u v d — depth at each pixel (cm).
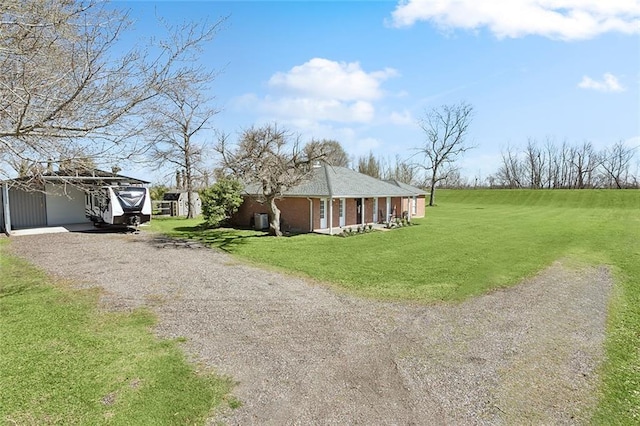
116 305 774
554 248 1546
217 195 2133
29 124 502
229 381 473
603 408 422
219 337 616
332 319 709
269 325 674
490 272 1106
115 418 391
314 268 1142
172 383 464
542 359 548
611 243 1694
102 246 1514
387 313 746
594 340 619
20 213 2109
